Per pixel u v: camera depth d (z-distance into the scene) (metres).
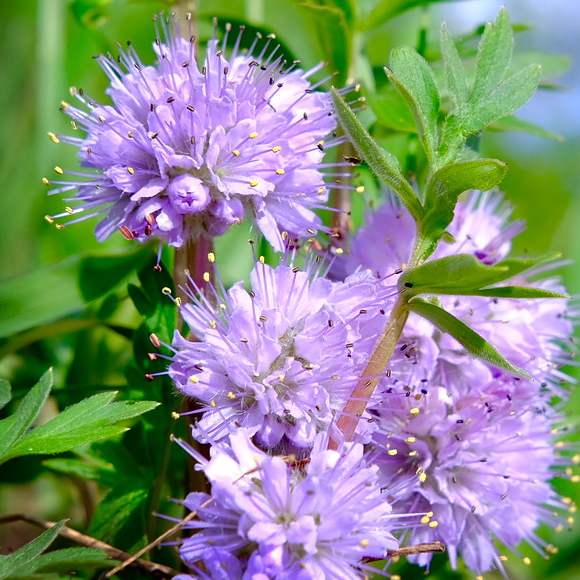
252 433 0.35
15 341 0.40
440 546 0.35
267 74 0.37
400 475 0.37
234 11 0.49
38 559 0.34
